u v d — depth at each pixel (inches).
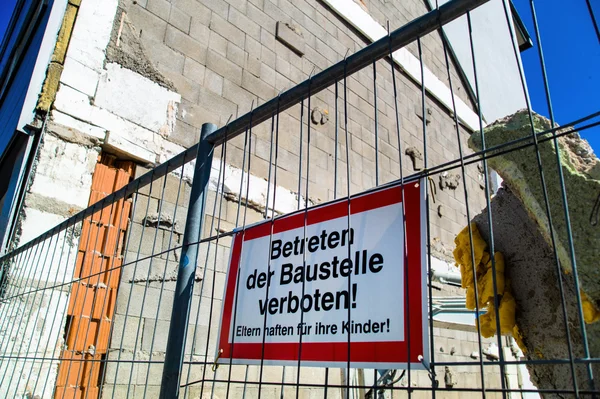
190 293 73.0
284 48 229.6
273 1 233.0
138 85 159.0
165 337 141.3
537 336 54.2
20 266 118.4
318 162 222.4
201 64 184.5
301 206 202.8
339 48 268.4
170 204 154.9
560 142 50.9
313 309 55.8
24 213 123.6
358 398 176.4
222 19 201.0
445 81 374.6
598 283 44.8
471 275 59.8
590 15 40.1
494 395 263.6
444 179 323.0
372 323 49.2
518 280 56.6
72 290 124.8
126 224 142.6
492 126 57.4
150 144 156.2
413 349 44.7
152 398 133.0
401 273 48.5
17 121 139.4
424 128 50.7
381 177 261.3
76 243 129.1
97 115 145.0
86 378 121.9
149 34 169.5
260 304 62.9
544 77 41.1
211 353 149.3
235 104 192.1
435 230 296.5
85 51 148.2
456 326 216.1
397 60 312.0
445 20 51.1
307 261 59.1
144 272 141.6
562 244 47.2
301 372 171.8
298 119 219.5
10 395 105.0
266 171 193.6
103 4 157.8
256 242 67.8
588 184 46.5
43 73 139.1
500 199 61.1
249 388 155.2
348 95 259.6
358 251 53.6
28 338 112.7
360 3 299.6
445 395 241.1
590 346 46.9
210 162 81.5
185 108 172.1
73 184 134.2
